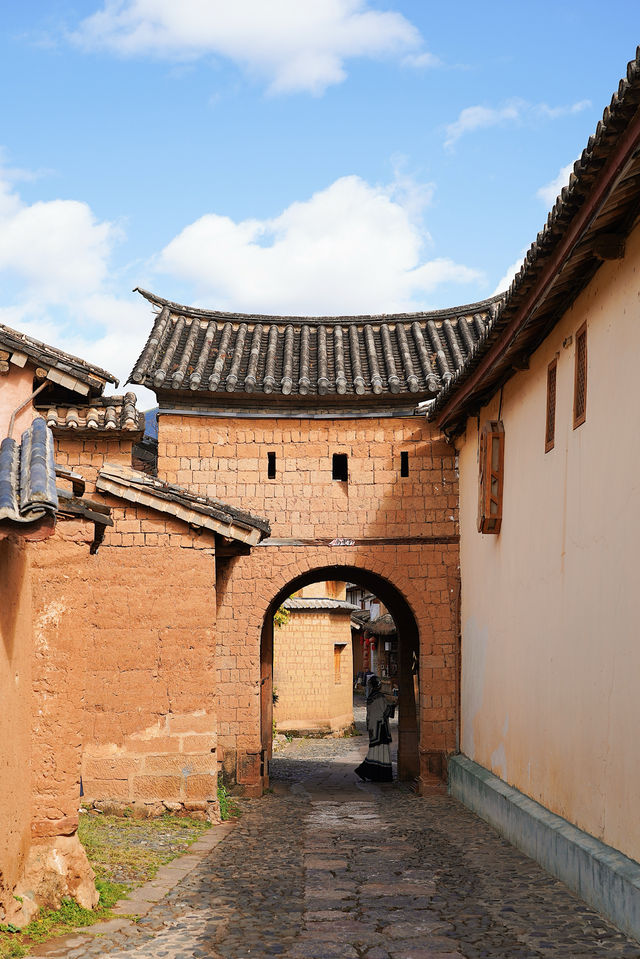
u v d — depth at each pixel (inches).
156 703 513.7
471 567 615.8
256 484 662.5
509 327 427.8
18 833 293.1
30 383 366.9
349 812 582.9
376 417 671.1
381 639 1530.5
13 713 286.0
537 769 433.4
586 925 309.4
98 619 516.4
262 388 647.8
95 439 602.5
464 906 340.8
